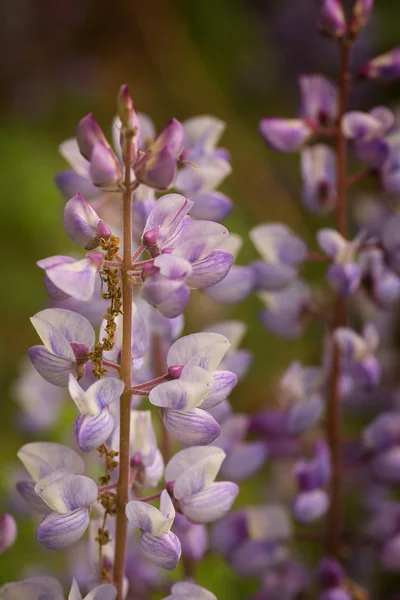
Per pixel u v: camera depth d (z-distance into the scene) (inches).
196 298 18.1
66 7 34.6
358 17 13.8
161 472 12.2
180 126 11.2
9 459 19.7
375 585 15.8
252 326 21.6
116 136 12.9
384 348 17.2
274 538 14.4
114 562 11.7
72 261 11.2
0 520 12.3
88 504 11.4
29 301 25.2
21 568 15.5
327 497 14.3
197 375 11.4
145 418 12.1
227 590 15.2
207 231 11.4
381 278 14.3
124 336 11.4
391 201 14.2
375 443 14.5
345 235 14.2
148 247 11.4
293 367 14.6
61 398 16.4
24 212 26.0
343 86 14.0
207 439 11.4
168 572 14.2
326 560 14.3
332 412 14.6
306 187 14.4
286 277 14.1
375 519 14.9
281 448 14.9
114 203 13.1
